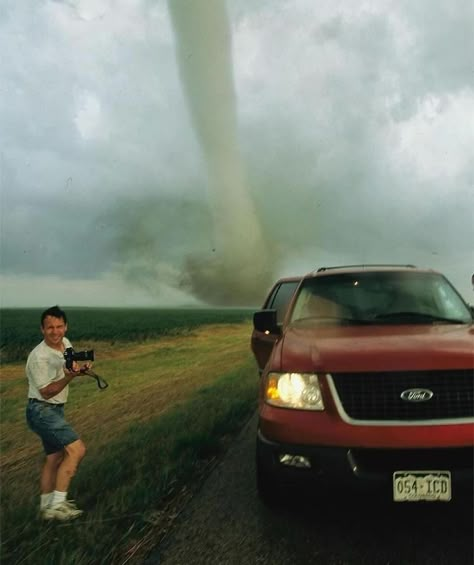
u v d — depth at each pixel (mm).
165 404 9828
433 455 3410
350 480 3414
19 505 4629
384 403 3521
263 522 3805
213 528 3732
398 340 3938
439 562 3158
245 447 5980
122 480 4973
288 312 5109
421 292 4953
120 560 3361
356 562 3186
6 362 27125
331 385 3611
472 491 3354
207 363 17375
